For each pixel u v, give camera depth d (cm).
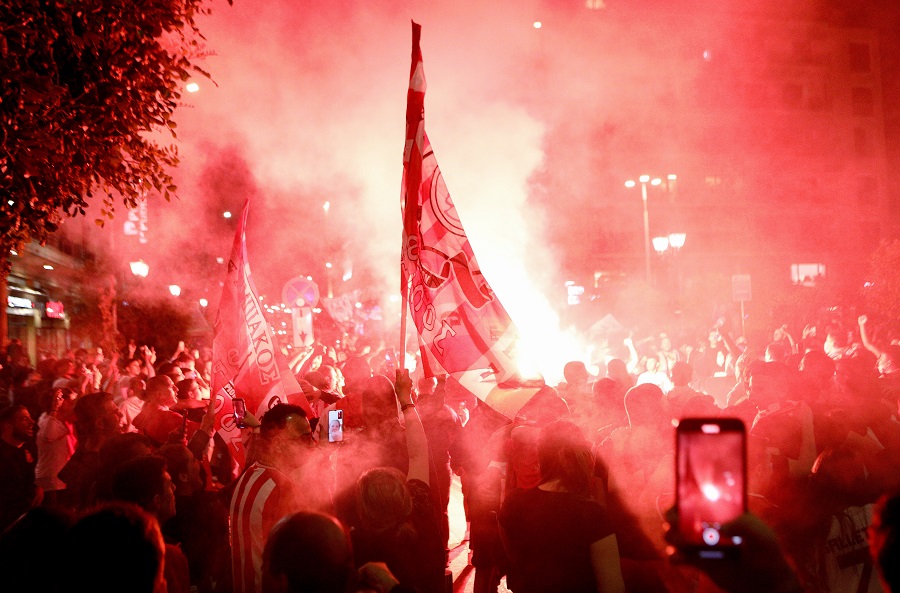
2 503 682
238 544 455
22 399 979
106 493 482
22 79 565
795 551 470
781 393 579
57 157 649
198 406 817
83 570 247
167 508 433
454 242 530
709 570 195
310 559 283
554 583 388
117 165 707
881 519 190
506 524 406
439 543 449
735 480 199
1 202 642
